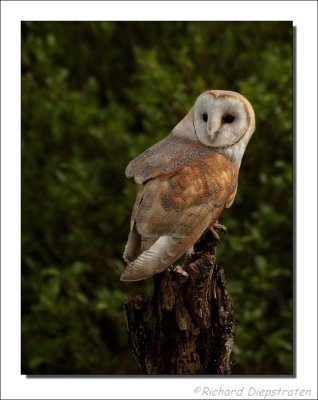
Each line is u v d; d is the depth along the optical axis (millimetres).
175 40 15484
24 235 14805
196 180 8781
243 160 14414
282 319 14375
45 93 14641
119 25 16047
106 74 16078
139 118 15578
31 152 14891
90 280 14883
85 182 14320
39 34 15969
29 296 14828
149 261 8297
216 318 8609
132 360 14547
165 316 8508
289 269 14391
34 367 14625
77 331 14164
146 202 8664
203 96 9266
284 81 13820
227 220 14094
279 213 14438
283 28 15031
